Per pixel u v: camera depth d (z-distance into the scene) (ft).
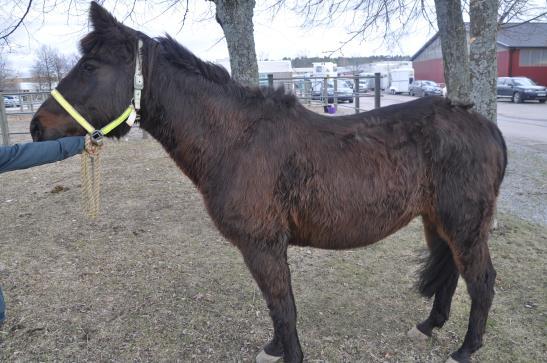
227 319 10.05
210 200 7.32
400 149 7.44
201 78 7.30
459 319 9.87
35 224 16.39
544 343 8.83
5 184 23.06
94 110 6.84
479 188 7.59
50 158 6.55
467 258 7.82
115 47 6.82
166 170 24.95
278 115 7.32
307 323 9.82
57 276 12.16
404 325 9.73
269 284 7.29
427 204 7.80
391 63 123.44
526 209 17.21
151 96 7.14
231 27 15.33
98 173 7.20
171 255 13.48
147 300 10.89
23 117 55.83
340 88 66.23
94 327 9.80
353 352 8.87
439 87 98.12
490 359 8.46
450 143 7.50
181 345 9.18
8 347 9.11
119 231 15.51
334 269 12.36
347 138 7.39
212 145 7.20
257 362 8.48
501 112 58.49
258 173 6.96
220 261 13.02
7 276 12.14
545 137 35.60
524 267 11.90
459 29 14.64
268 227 7.07
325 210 7.23
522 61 99.76
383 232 7.70
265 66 75.05
